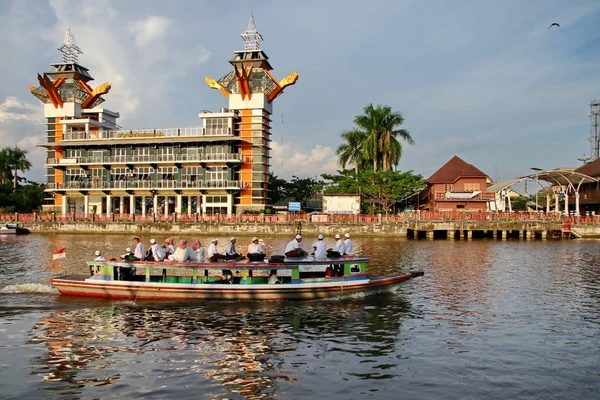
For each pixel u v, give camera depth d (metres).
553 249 44.12
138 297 21.34
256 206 69.25
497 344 15.74
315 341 15.98
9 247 44.72
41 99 76.62
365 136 71.25
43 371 13.38
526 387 12.49
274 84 72.25
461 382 12.77
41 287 23.12
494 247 46.09
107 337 16.31
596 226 56.75
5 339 16.06
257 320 18.39
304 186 83.75
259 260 21.84
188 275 22.55
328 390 12.24
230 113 68.75
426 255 38.69
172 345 15.52
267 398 11.79
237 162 68.31
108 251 41.16
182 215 61.12
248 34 72.19
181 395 11.92
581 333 16.95
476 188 69.75
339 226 57.84
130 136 71.50
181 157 68.81
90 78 80.50
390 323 18.08
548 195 66.81
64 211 73.00
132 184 70.31
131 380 12.79
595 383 12.77
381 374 13.26
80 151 72.56
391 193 63.12
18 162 89.56
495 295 22.97
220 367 13.70
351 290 21.86
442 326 17.73
